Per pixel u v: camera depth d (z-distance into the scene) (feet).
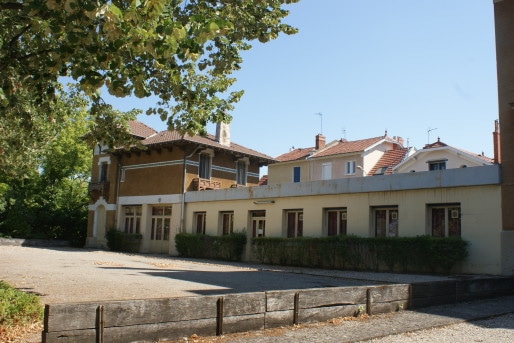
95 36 21.99
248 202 87.76
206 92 33.58
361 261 67.05
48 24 24.00
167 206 106.83
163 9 19.76
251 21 32.17
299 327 24.75
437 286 34.60
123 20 19.69
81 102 52.31
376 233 69.00
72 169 135.64
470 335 25.68
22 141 46.83
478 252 57.06
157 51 19.84
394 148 142.20
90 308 18.24
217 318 22.16
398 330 25.40
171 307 20.61
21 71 28.53
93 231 121.08
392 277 54.90
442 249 58.23
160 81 30.68
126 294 34.60
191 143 101.96
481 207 57.62
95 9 18.80
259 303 23.71
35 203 127.44
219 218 93.61
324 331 24.17
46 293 33.99
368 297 29.17
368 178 69.31
